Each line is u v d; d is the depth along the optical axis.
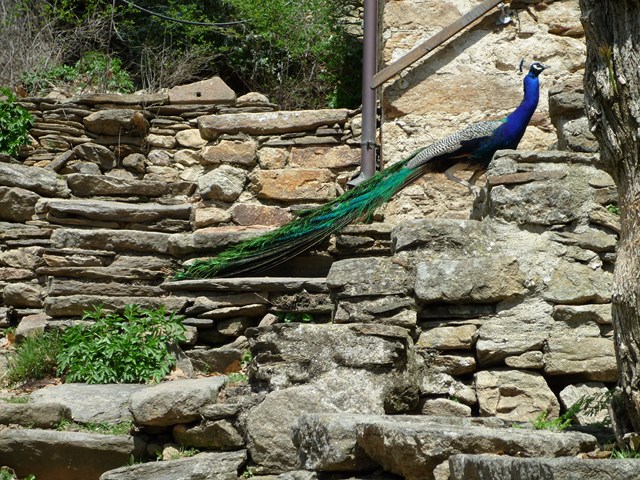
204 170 9.05
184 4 12.81
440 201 8.34
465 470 3.51
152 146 9.20
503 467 3.31
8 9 11.80
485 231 5.80
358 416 4.40
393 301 5.60
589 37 4.25
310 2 12.34
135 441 5.31
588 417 5.23
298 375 5.28
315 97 12.29
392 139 8.60
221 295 6.89
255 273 7.25
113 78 11.30
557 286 5.62
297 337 5.37
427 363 5.57
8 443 5.23
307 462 4.43
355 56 12.02
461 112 8.59
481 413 5.44
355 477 4.23
